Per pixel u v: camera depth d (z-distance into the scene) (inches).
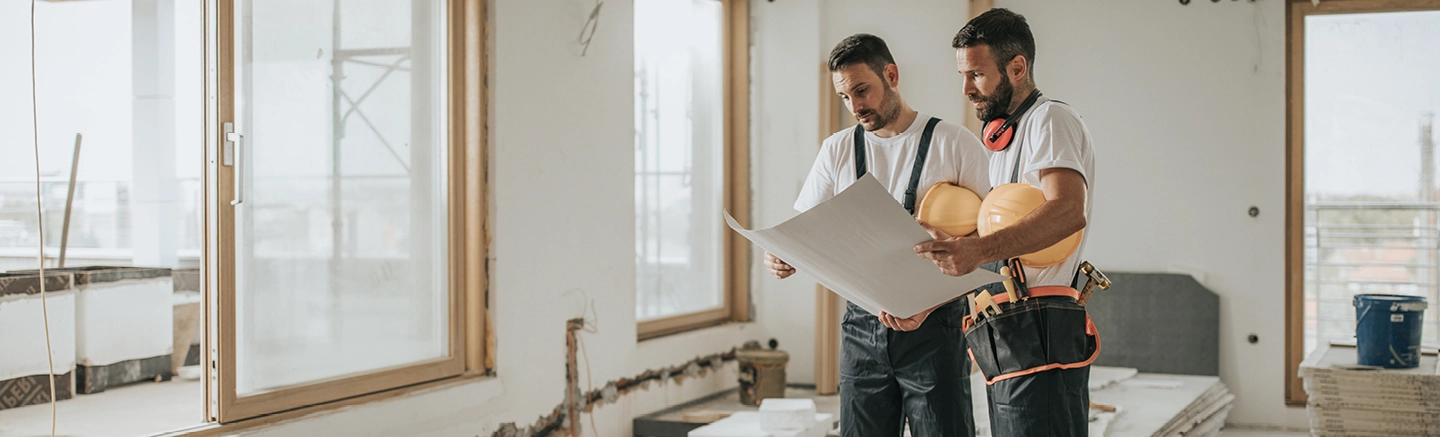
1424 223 180.5
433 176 133.9
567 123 150.9
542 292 146.5
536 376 145.9
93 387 160.4
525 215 142.5
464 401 132.6
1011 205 72.3
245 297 108.7
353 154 122.1
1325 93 185.5
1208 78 186.2
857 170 100.7
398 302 128.5
